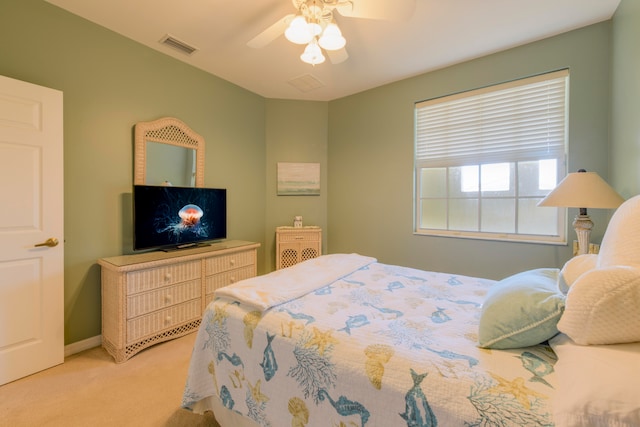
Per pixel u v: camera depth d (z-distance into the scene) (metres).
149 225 2.38
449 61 2.79
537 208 2.56
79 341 2.14
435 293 1.54
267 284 1.56
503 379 0.79
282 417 1.07
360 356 0.95
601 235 2.25
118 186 2.35
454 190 2.97
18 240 1.78
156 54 2.58
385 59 2.74
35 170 1.83
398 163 3.26
